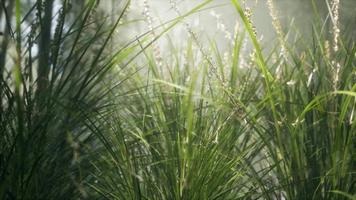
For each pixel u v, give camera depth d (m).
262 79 2.00
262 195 1.90
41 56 1.74
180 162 1.85
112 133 1.88
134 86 2.00
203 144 1.86
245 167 1.93
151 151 1.90
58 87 1.71
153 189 1.87
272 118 1.96
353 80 1.99
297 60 2.09
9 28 1.71
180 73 2.06
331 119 1.89
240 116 1.89
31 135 1.63
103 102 1.85
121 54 1.81
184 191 1.82
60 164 1.72
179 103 1.96
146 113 1.95
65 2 1.75
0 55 1.69
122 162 1.83
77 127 1.79
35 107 1.70
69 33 1.76
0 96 1.68
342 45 2.02
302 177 1.85
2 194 1.60
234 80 1.97
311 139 1.89
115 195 1.89
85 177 1.77
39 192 1.68
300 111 1.93
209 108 1.93
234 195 1.92
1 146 1.70
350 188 1.83
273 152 1.95
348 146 1.81
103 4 1.91
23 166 1.62
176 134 1.89
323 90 1.96
